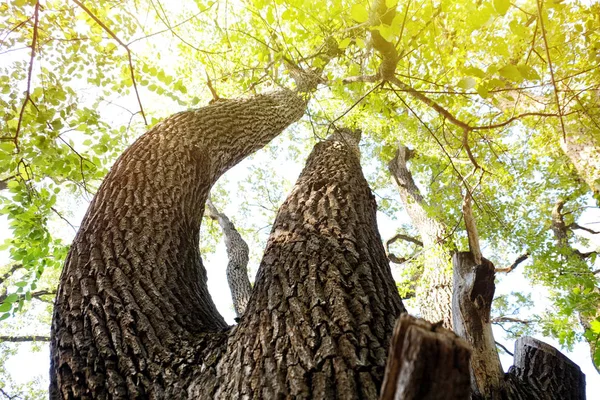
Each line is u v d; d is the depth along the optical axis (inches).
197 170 113.3
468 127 107.6
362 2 83.3
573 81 142.7
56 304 75.2
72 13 108.7
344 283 69.8
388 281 77.5
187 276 88.5
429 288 196.7
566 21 114.7
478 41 109.8
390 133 241.3
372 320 62.8
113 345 65.7
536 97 167.5
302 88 190.1
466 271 85.1
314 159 135.3
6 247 132.6
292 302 67.0
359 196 107.0
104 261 79.6
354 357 55.3
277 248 84.0
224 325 85.2
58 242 139.6
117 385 60.3
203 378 60.9
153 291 77.1
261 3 97.7
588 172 172.2
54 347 68.9
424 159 236.5
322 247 79.4
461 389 29.5
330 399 50.0
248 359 59.2
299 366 55.3
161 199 97.2
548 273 200.5
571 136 175.8
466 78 82.0
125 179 98.8
